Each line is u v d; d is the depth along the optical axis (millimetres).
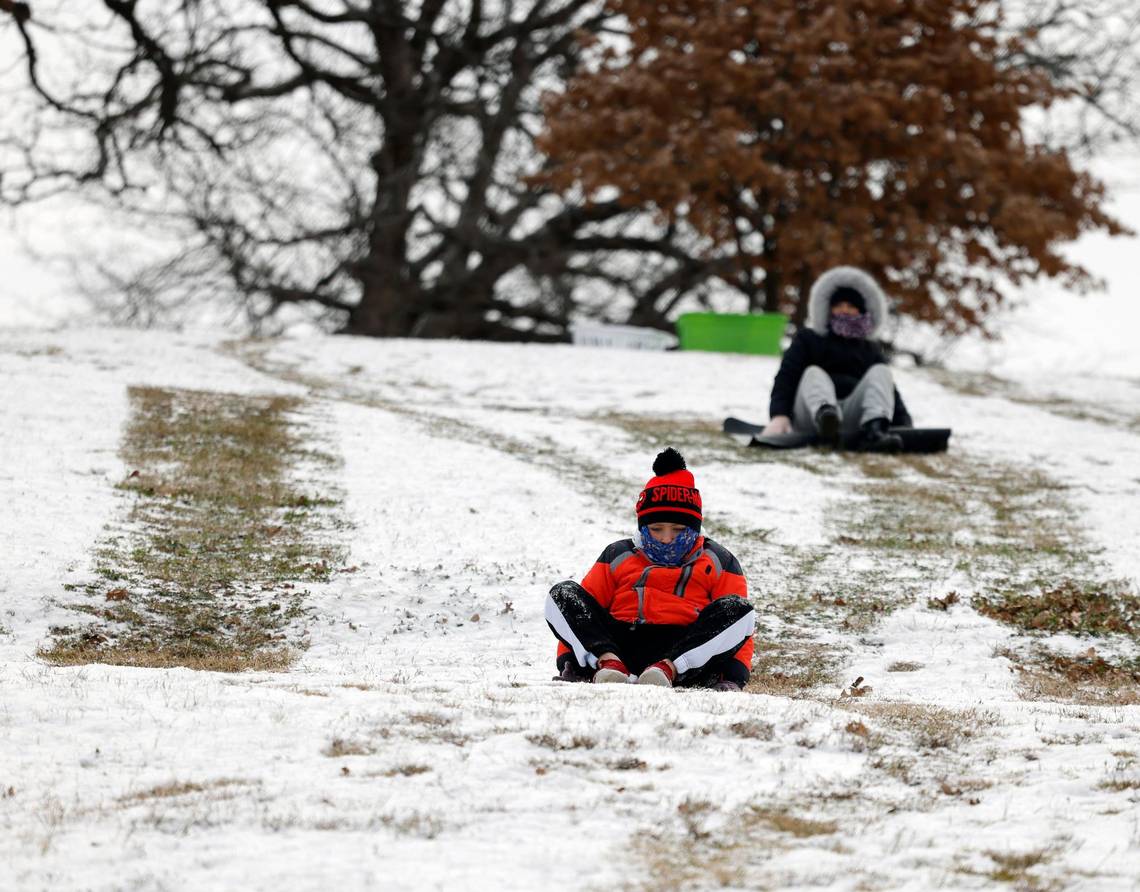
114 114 135375
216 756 20203
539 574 42562
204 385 76000
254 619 37438
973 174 120688
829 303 67375
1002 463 66000
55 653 31641
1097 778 20219
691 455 63562
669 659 26938
